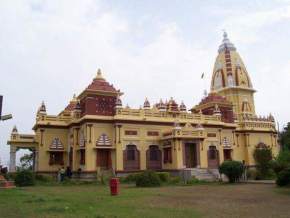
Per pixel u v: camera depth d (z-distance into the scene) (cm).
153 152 4419
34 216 1209
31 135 4719
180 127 4259
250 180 3816
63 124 4562
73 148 4319
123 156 4169
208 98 5409
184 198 1891
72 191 2478
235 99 6231
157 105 5038
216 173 4109
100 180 3747
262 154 5088
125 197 1947
